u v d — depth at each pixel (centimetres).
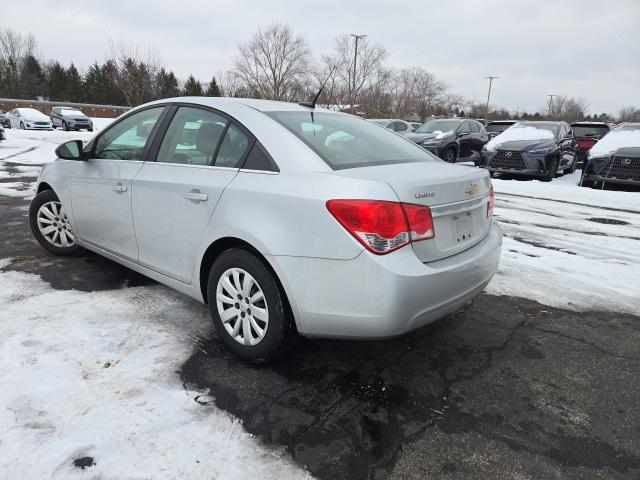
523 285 420
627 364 292
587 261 498
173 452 204
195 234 291
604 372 282
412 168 271
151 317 327
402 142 344
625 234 628
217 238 275
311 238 235
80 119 2870
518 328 336
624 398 257
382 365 282
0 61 6272
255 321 270
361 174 242
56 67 6481
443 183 250
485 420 235
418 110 5038
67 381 250
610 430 230
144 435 213
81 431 214
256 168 267
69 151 379
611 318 357
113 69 3531
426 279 230
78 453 201
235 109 296
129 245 351
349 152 279
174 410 232
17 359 267
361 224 223
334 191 232
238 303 275
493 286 416
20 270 409
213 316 290
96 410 228
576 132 1816
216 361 278
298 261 240
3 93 5962
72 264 428
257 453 206
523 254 519
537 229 646
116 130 372
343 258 228
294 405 241
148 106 354
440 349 304
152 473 193
